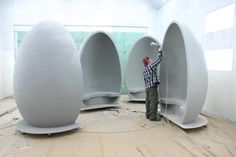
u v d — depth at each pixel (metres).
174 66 4.77
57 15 8.32
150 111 4.54
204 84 3.79
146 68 4.57
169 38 4.61
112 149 3.03
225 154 2.82
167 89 4.91
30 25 8.19
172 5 7.24
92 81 6.27
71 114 3.74
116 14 8.58
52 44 3.56
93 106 5.65
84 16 8.44
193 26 5.77
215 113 4.81
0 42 7.79
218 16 4.65
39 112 3.50
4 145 3.21
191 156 2.79
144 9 8.69
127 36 8.55
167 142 3.28
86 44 5.72
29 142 3.32
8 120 4.65
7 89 8.05
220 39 4.60
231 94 4.30
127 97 7.62
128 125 4.21
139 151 2.96
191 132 3.72
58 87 3.47
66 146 3.16
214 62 4.81
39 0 8.20
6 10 8.03
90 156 2.81
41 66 3.45
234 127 3.94
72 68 3.64
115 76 6.27
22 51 3.62
